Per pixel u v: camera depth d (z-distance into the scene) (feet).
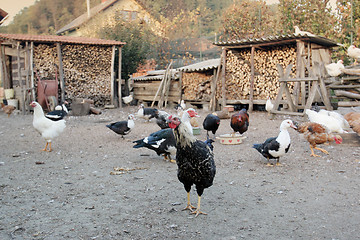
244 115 29.53
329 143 27.43
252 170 20.80
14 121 49.21
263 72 50.88
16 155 26.37
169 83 64.39
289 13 77.00
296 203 15.01
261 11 85.56
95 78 66.33
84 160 24.75
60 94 62.28
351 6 63.98
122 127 31.60
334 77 47.52
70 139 33.76
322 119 27.37
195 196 16.31
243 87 53.16
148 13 104.47
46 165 23.34
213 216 13.78
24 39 57.52
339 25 69.97
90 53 65.31
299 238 11.63
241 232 12.23
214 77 56.18
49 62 61.67
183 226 12.85
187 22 108.99
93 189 17.70
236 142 29.04
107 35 77.66
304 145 27.53
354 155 23.65
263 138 31.22
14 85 67.62
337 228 12.32
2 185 18.48
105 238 11.92
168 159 24.22
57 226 13.00
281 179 18.74
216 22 111.55
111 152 27.32
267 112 49.85
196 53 98.53
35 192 17.30
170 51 98.89
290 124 20.22
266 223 12.96
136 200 15.87
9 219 13.74
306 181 18.22
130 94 77.20
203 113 53.11
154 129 39.01
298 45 43.86
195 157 12.80
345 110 49.96
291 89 46.70
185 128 12.91
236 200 15.62
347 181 17.98
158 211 14.39
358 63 52.34
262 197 15.93
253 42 48.44
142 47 80.07
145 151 27.48
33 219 13.73
